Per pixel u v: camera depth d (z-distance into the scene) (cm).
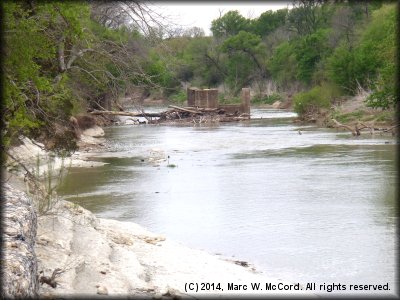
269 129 5716
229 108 7394
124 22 2117
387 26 6450
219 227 1906
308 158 3522
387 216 2011
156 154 3822
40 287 1014
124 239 1573
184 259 1481
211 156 3750
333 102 6744
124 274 1228
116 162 3434
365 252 1623
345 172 2930
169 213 2109
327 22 10844
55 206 1585
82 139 4247
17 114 1623
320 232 1831
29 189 1639
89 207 2188
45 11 1727
